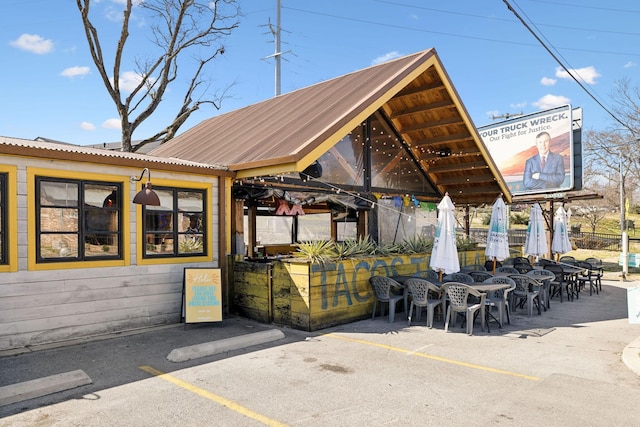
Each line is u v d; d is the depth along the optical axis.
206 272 7.91
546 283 9.77
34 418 4.18
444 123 11.32
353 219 13.02
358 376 5.27
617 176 33.97
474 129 11.41
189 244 8.38
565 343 6.78
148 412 4.31
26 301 6.54
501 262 13.31
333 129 8.13
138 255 7.68
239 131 11.13
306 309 7.54
